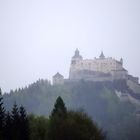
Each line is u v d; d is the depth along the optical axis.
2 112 81.31
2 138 76.69
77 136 83.12
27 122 82.38
